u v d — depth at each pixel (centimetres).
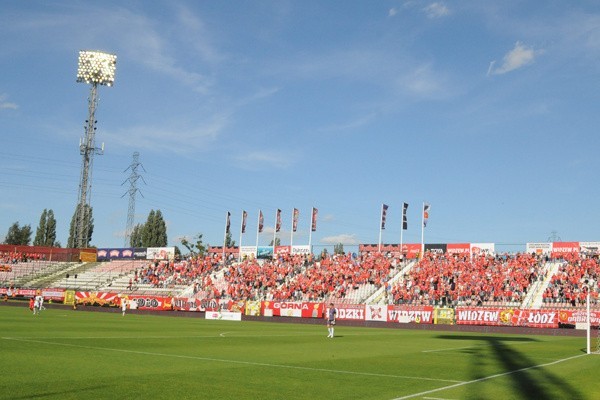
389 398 1656
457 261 9131
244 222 11381
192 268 10812
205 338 3953
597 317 6359
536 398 1700
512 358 3075
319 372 2225
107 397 1535
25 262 11900
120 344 3191
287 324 7381
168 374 2012
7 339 3241
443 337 5209
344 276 9269
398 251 10431
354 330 6147
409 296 8150
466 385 1956
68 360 2334
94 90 12206
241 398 1590
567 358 3122
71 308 9425
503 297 7700
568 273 8012
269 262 10619
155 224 17088
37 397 1509
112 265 11781
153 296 9138
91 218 17038
